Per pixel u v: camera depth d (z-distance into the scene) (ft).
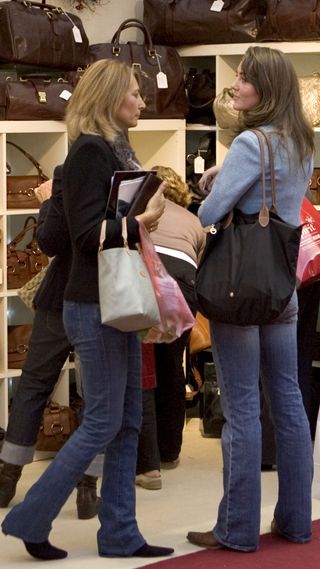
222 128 21.01
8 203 19.51
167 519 16.53
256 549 14.83
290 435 14.83
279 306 13.79
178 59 21.52
